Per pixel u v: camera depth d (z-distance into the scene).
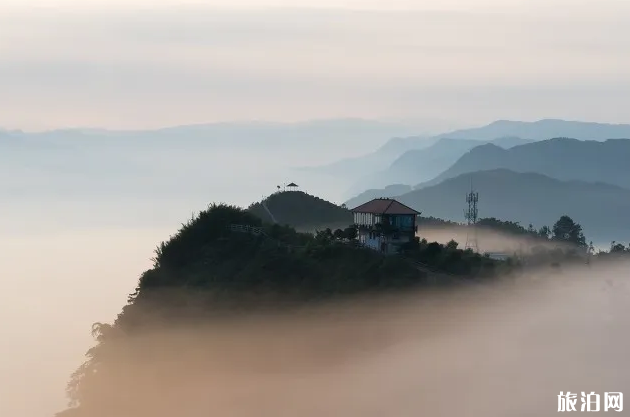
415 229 168.75
